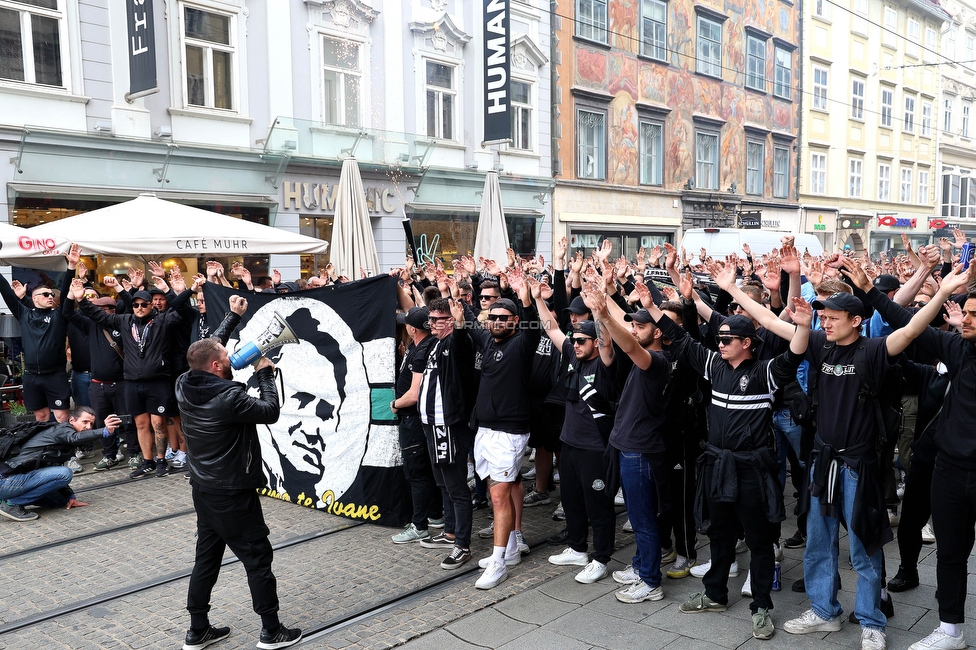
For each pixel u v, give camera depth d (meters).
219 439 4.14
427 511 5.88
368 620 4.62
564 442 5.25
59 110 11.92
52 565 5.50
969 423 3.77
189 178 13.41
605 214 22.11
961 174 42.41
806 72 30.83
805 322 4.02
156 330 7.65
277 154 14.20
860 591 4.08
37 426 6.62
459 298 5.90
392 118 16.53
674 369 4.69
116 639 4.41
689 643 4.20
